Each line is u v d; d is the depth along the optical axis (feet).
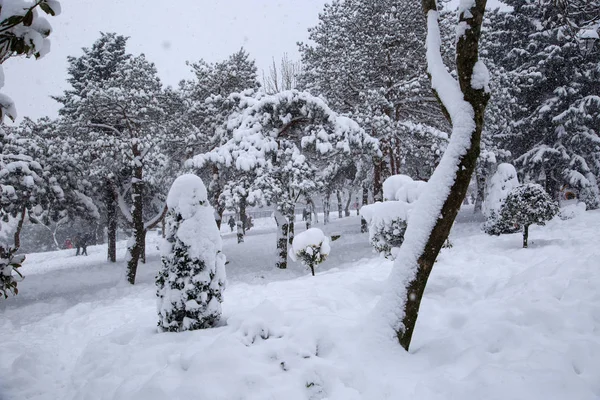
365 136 54.60
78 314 32.94
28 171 54.29
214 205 63.41
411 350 14.28
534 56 81.61
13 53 7.75
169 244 19.29
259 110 52.26
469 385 10.28
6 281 14.47
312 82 72.49
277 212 54.49
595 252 24.75
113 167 60.13
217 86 63.21
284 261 53.98
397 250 25.57
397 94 64.23
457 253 36.50
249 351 12.93
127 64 55.67
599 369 10.87
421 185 27.45
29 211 60.08
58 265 76.28
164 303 18.67
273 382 11.43
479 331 14.24
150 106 53.31
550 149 78.54
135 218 54.34
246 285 36.60
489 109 66.39
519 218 34.68
